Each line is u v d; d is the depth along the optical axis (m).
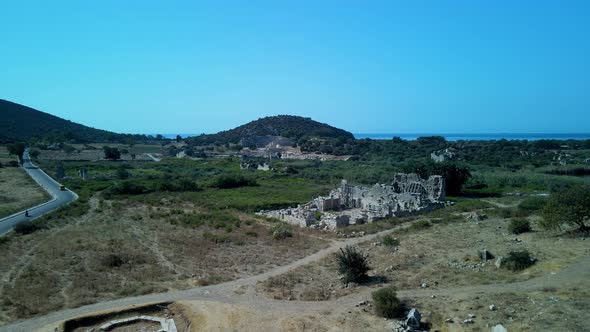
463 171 94.69
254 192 100.69
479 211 66.69
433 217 65.38
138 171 145.88
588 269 31.02
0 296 32.56
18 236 52.56
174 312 31.36
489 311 26.66
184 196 92.81
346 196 82.56
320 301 32.00
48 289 34.38
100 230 56.56
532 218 56.53
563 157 164.25
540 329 23.44
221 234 55.62
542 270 32.44
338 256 38.03
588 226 43.06
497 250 39.66
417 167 99.75
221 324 28.61
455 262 37.91
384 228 58.66
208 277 38.06
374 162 176.12
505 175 118.62
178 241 51.41
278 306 31.23
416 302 29.59
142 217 67.62
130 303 32.22
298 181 123.62
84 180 118.12
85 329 28.89
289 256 45.50
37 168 143.88
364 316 28.67
